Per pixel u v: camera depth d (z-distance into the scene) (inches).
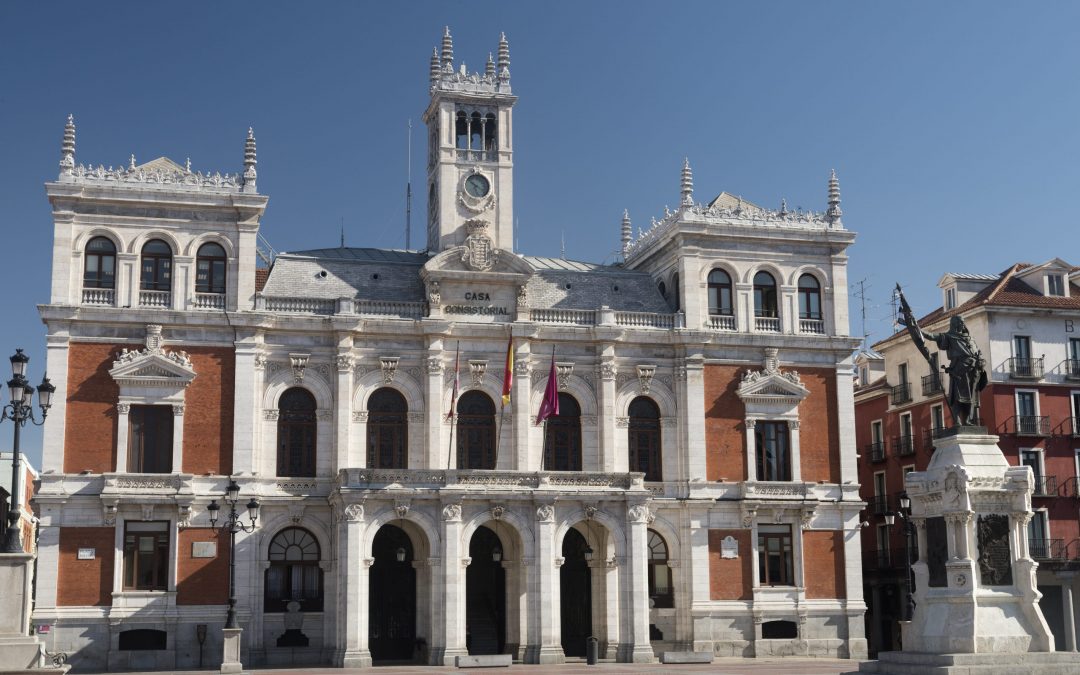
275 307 2758.4
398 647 2726.4
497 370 2842.0
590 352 2903.5
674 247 3048.7
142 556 2605.8
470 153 3014.3
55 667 1533.0
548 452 2856.8
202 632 2578.7
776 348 2979.8
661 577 2864.2
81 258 2669.8
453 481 2603.3
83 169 2694.4
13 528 1566.2
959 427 1782.7
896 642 3489.2
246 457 2659.9
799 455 2960.1
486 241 2876.5
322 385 2751.0
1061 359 3250.5
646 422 2923.2
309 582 2687.0
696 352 2935.5
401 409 2802.7
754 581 2866.6
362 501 2544.3
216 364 2694.4
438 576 2561.5
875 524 3629.4
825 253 3085.6
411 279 2938.0
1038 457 3166.8
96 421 2613.2
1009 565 1729.8
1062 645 3088.1
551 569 2613.2
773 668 2445.9
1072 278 3440.0
